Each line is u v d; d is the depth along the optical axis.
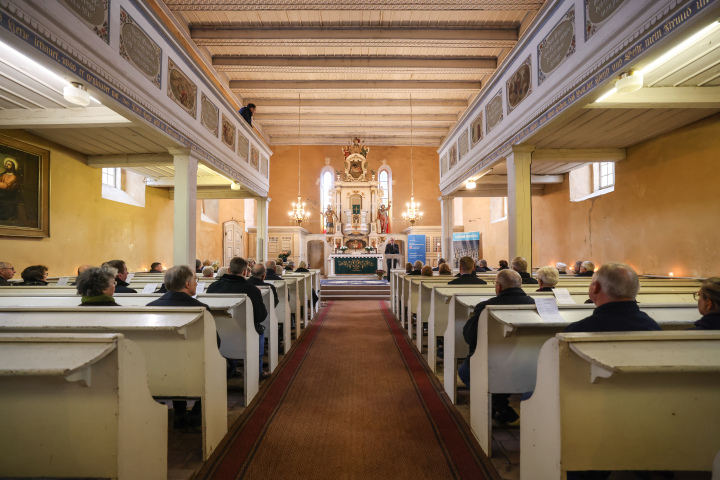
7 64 4.84
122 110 5.50
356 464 2.79
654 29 3.98
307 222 21.02
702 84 5.44
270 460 2.83
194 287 3.42
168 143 7.26
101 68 4.96
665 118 6.75
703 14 3.43
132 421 2.00
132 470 2.00
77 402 1.87
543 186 13.15
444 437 3.20
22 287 4.73
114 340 1.83
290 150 21.25
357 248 20.61
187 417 3.39
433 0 7.95
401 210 21.11
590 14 5.05
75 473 1.88
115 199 10.33
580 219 11.01
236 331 3.85
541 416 2.09
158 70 6.39
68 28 4.39
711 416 1.90
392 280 10.34
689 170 7.09
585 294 4.00
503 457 2.87
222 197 13.04
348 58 10.64
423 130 17.55
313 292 9.23
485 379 2.94
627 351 1.75
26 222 7.25
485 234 18.00
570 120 6.71
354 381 4.62
